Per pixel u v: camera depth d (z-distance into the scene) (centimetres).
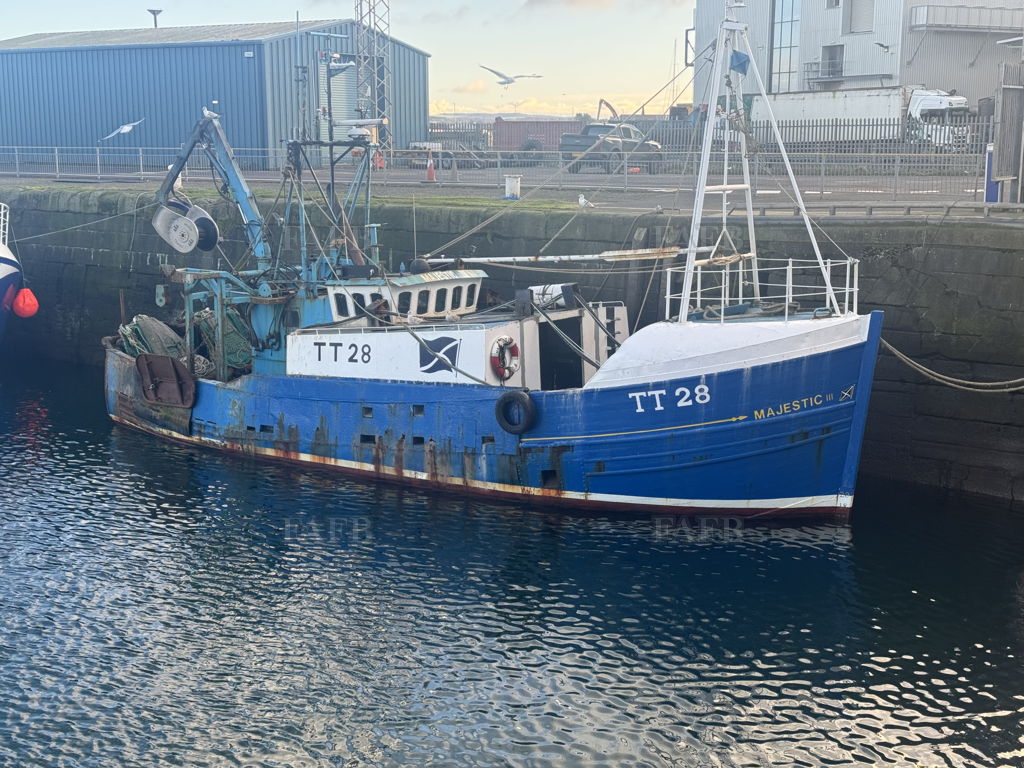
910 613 1532
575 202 2872
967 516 1856
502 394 1880
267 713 1317
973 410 1952
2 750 1241
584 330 2072
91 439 2397
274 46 4309
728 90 1841
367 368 2041
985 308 1936
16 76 4772
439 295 2150
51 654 1445
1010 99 2312
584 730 1282
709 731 1278
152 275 3197
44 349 3441
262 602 1591
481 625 1518
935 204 2241
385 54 4462
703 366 1756
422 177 3931
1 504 1970
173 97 4472
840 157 3603
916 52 5206
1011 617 1518
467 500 1955
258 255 2311
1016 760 1220
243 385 2222
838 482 1778
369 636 1493
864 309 2077
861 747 1246
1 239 3152
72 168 4694
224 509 1941
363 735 1273
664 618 1529
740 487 1803
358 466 2083
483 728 1287
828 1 5475
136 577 1672
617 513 1872
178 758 1232
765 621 1517
